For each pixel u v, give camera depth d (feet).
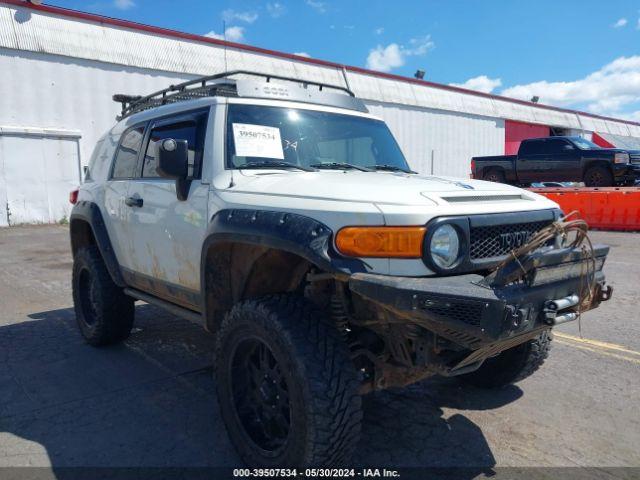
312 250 7.96
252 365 9.55
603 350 15.66
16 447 10.04
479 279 8.21
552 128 110.52
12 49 48.14
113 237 14.67
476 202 9.00
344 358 8.28
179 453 9.87
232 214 9.49
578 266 8.84
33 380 13.26
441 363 8.48
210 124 11.30
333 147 12.42
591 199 44.34
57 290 23.80
